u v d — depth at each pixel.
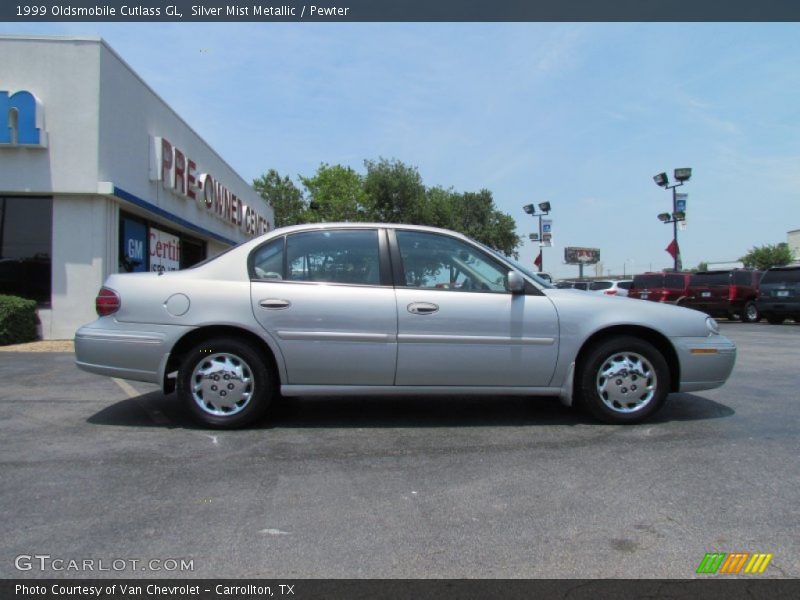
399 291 4.93
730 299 19.91
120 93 12.47
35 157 11.40
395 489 3.66
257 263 5.00
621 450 4.41
